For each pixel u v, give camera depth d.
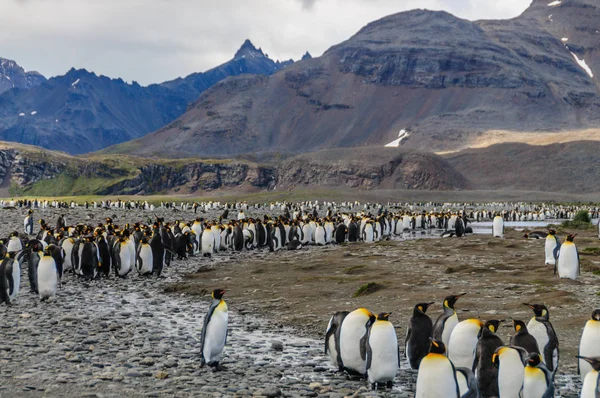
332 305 20.02
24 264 29.52
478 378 10.30
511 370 9.73
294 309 19.91
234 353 14.38
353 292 22.38
